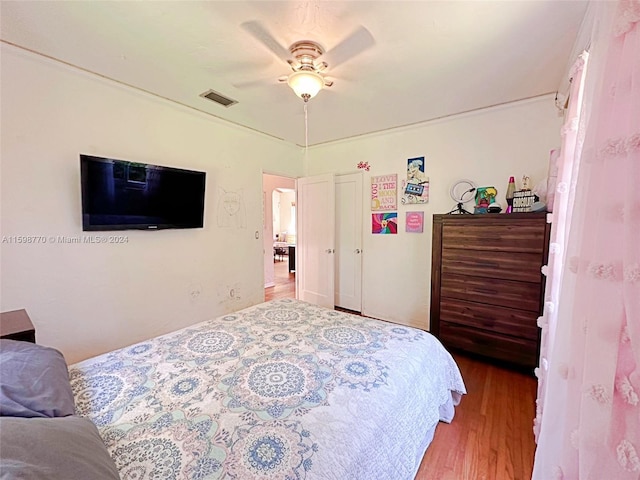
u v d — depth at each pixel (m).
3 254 1.83
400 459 1.11
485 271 2.38
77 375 1.27
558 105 2.33
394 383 1.23
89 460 0.64
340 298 4.08
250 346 1.54
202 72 2.07
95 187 2.13
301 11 1.45
